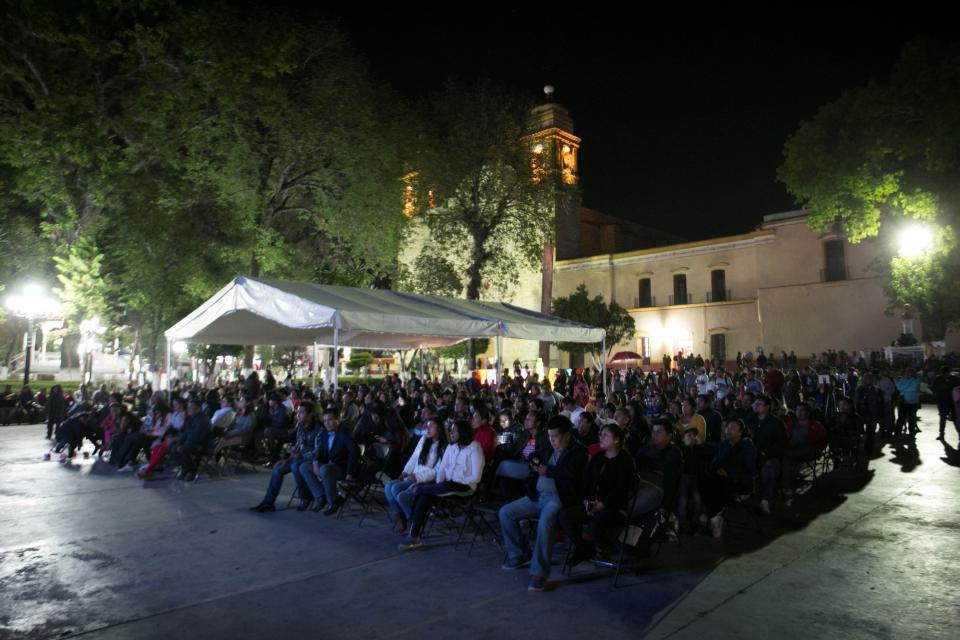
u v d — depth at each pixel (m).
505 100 32.72
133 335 29.97
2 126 18.02
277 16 23.22
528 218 33.22
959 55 19.95
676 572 5.79
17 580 5.69
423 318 12.55
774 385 15.68
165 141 21.16
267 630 4.56
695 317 44.38
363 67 25.98
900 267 25.50
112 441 12.58
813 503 8.62
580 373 26.39
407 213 32.38
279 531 7.36
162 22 19.77
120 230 22.81
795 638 4.37
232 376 38.84
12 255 22.16
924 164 22.22
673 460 6.36
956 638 4.36
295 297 11.83
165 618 4.80
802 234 40.12
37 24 17.95
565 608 4.94
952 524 7.37
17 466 12.62
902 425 15.35
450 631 4.52
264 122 23.66
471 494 6.79
